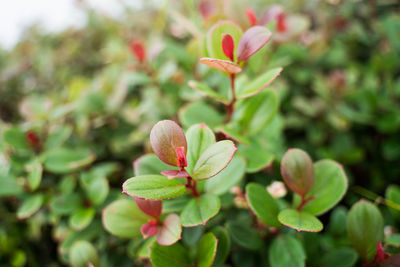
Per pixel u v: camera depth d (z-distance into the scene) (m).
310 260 0.20
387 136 0.34
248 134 0.21
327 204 0.18
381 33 0.39
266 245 0.20
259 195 0.18
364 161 0.34
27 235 0.28
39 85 0.45
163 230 0.17
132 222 0.19
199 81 0.28
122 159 0.33
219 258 0.19
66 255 0.24
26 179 0.26
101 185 0.23
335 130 0.34
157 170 0.19
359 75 0.39
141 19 0.44
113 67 0.35
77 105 0.29
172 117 0.28
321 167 0.19
